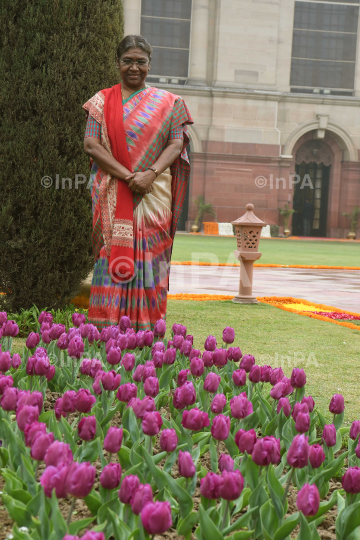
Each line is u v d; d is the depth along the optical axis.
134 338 2.58
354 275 12.29
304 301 7.86
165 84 27.16
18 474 1.53
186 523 1.34
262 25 27.08
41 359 2.04
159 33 27.42
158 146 3.34
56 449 1.23
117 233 3.21
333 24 28.48
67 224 4.52
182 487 1.48
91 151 3.27
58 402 1.79
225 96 27.00
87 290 5.43
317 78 28.59
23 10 4.46
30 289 4.62
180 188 3.51
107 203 3.28
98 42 4.65
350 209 28.73
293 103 27.84
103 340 2.73
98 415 1.97
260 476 1.55
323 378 3.65
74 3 4.53
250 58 27.16
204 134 27.23
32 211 4.46
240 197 27.64
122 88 3.44
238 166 27.45
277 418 2.02
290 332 5.45
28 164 4.41
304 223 29.92
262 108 27.30
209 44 27.31
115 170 3.20
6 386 1.83
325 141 28.86
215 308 6.88
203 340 4.77
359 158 28.42
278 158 27.55
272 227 27.86
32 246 4.48
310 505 1.21
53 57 4.48
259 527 1.40
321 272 12.80
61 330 2.72
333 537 1.62
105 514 1.35
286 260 15.52
